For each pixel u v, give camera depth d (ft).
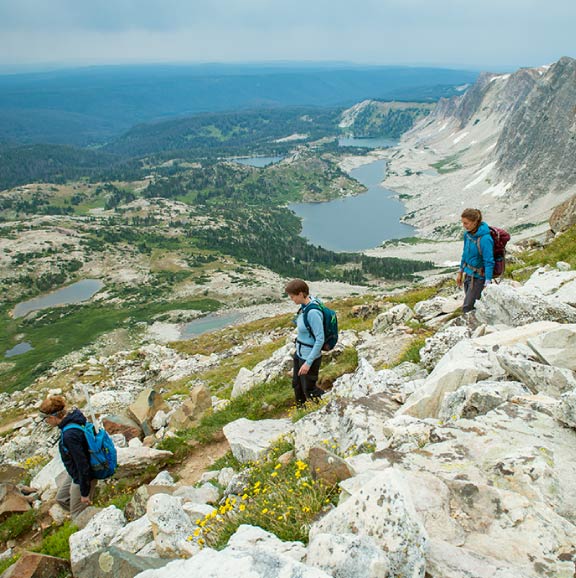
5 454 78.13
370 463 17.24
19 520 36.06
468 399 20.80
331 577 10.71
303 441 26.94
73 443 29.96
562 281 39.78
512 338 26.61
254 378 53.47
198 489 29.14
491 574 11.12
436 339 35.50
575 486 14.30
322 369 50.19
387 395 27.86
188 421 48.78
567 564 11.52
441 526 13.12
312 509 17.13
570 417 16.93
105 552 20.29
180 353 137.39
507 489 14.61
